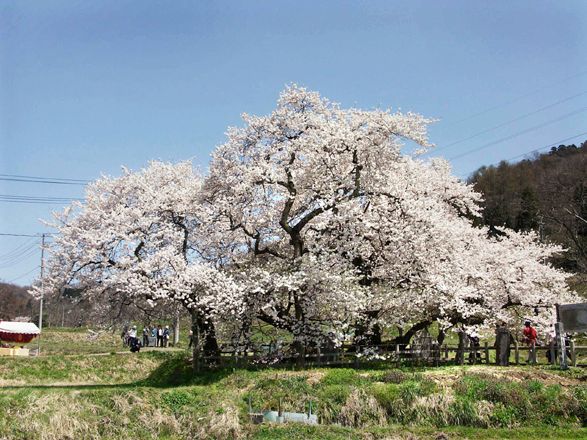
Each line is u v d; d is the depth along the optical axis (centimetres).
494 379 1717
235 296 2206
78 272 2459
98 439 1597
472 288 2344
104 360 3123
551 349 2103
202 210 2450
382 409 1670
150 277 2312
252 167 2325
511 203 6200
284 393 1802
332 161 2338
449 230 2458
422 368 2075
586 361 2230
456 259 2448
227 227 2492
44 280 2481
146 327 2902
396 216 2386
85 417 1647
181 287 2222
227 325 2438
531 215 5681
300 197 2502
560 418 1566
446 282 2325
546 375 1812
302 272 2167
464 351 2288
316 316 2303
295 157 2358
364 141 2331
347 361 2233
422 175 3084
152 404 1731
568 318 1988
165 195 2544
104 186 2683
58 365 3027
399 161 2503
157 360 3164
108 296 2491
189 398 1767
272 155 2398
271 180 2280
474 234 2898
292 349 2306
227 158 2466
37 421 1602
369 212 2378
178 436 1638
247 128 2442
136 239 2508
